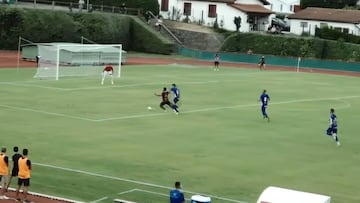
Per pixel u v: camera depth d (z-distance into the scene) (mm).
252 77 82500
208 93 62344
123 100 53750
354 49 107375
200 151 35875
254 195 27766
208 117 47750
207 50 114312
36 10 95562
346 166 34219
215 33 117062
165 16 130125
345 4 148625
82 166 31016
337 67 102875
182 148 36344
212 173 31109
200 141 38625
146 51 110312
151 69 84875
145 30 109938
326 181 30812
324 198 19672
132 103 52344
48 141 36188
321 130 44844
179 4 129750
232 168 32344
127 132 40188
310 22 129000
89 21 101625
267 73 90312
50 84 61812
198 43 115188
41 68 68500
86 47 77500
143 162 32531
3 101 49562
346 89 74000
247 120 47344
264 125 45594
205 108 52156
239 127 44156
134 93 58656
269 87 71125
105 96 55688
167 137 39250
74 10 108062
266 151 36906
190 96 59250
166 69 86125
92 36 101500
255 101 58312
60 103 50188
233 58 108000
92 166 31125
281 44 110500
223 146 37562
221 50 113875
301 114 51906
